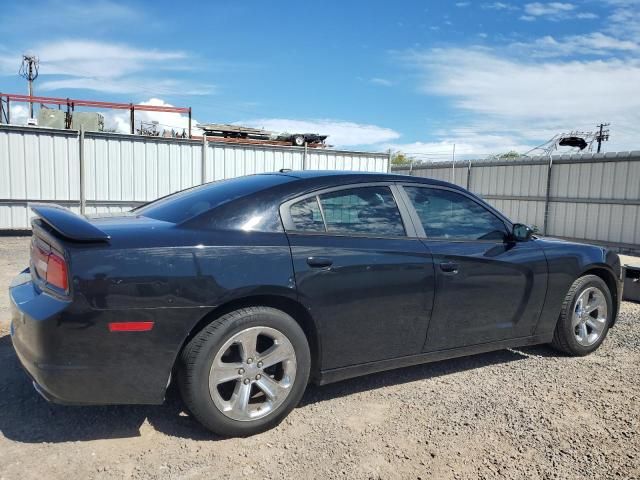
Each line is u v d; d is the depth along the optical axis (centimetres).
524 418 330
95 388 269
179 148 1541
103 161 1452
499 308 399
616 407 349
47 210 292
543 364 433
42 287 282
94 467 263
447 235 381
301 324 325
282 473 263
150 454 277
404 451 287
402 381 389
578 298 447
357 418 326
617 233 1488
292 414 330
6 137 1348
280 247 306
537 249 421
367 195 357
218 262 287
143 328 270
